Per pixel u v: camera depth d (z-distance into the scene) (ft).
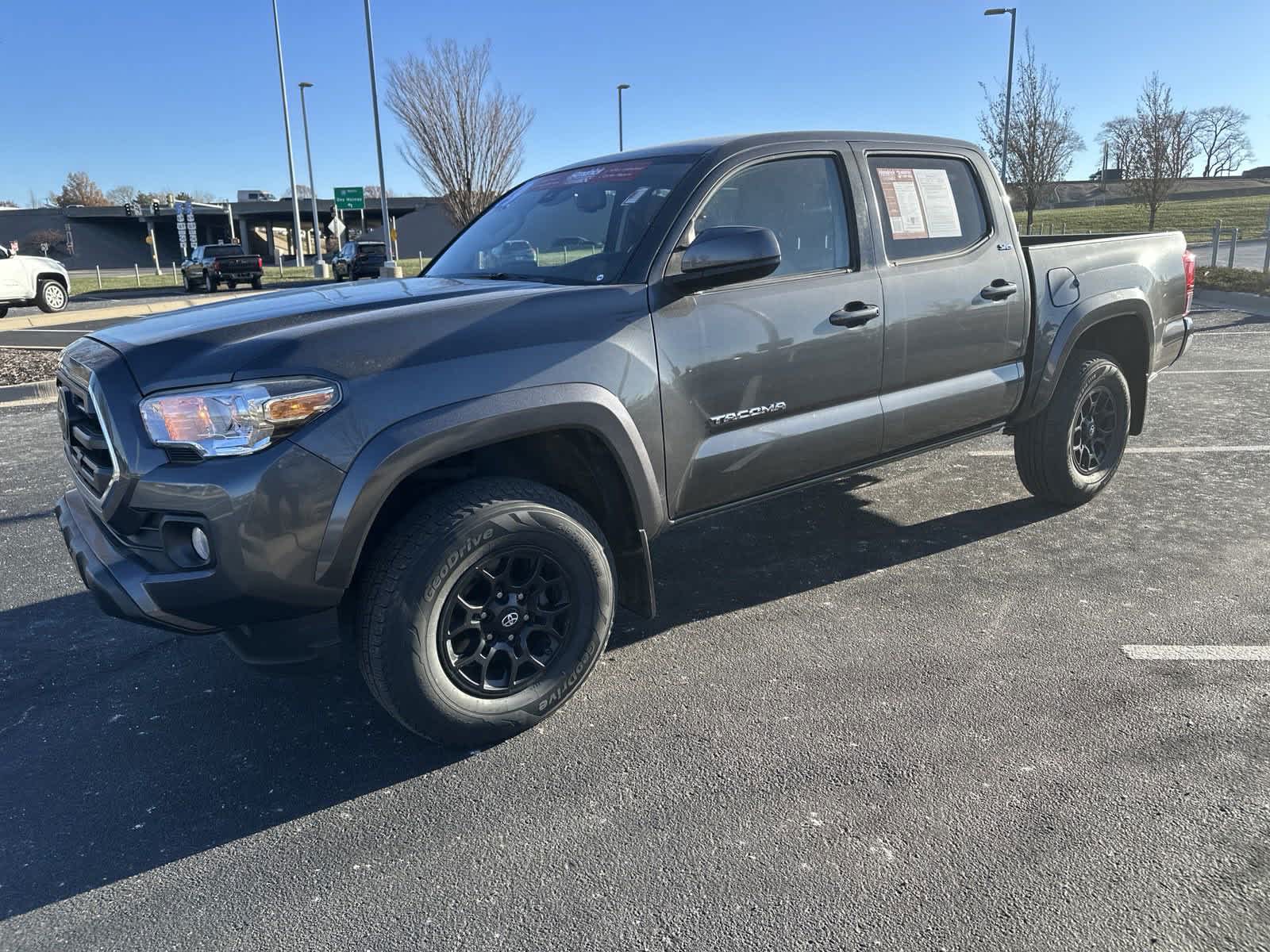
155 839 8.29
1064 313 14.06
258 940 7.00
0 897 7.58
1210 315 42.52
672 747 9.34
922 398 12.51
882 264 11.92
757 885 7.30
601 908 7.15
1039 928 6.70
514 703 9.46
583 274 10.48
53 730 10.27
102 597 8.44
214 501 7.86
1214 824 7.74
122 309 67.36
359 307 8.97
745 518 16.26
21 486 20.20
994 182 13.56
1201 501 16.07
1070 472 14.99
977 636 11.40
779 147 11.27
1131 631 11.31
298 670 8.75
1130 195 95.66
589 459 9.91
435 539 8.58
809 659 11.05
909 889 7.16
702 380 10.27
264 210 238.89
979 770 8.66
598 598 9.78
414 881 7.58
